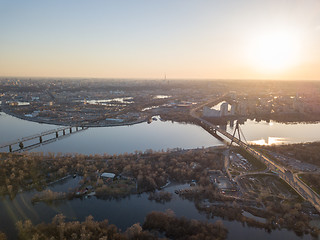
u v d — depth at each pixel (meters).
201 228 190.50
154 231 191.88
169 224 197.12
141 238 178.62
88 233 178.25
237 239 184.88
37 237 173.38
